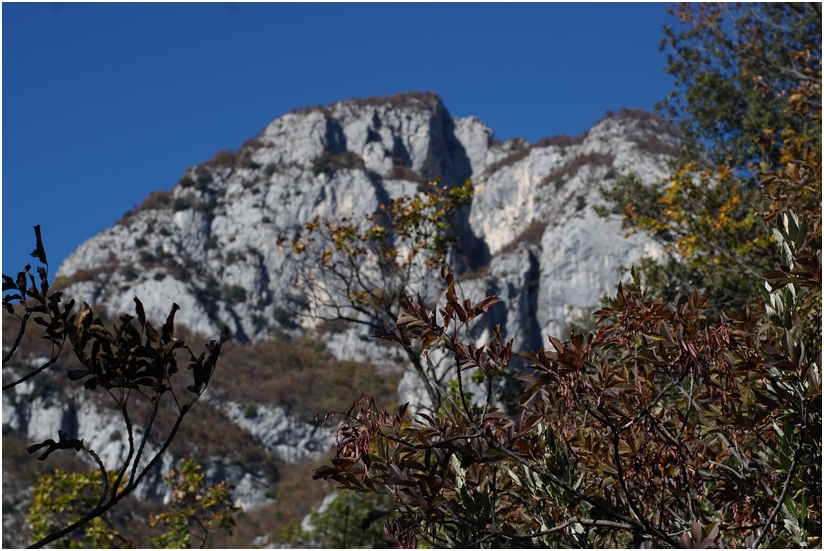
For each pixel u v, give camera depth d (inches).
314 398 2992.1
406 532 132.1
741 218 550.3
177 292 3459.6
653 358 148.2
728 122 770.2
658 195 621.0
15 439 2266.2
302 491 2514.8
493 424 135.6
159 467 2276.1
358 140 4512.8
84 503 577.3
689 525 152.4
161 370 104.7
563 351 130.4
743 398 154.4
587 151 4116.6
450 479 139.7
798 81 689.6
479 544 135.0
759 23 721.6
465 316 128.2
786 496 135.7
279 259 3725.4
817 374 134.6
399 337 129.1
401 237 531.2
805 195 217.5
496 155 4972.9
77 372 101.4
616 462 138.0
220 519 626.2
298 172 4156.0
